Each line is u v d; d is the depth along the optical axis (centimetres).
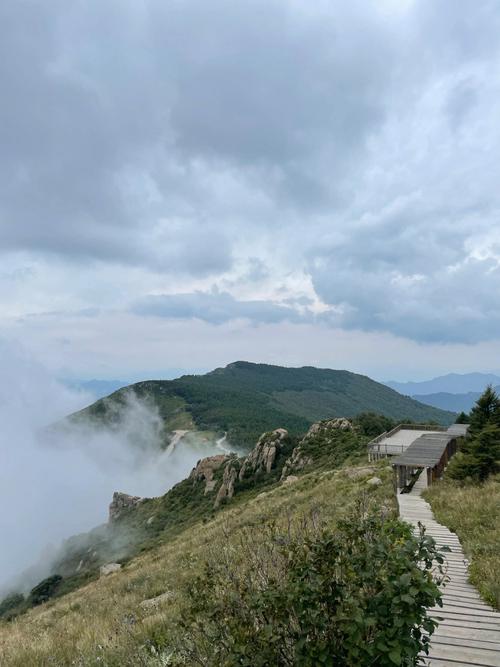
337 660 409
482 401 3067
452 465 3012
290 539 498
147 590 1466
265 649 417
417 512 2002
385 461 3984
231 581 508
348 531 471
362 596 425
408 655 385
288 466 7062
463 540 1388
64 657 877
